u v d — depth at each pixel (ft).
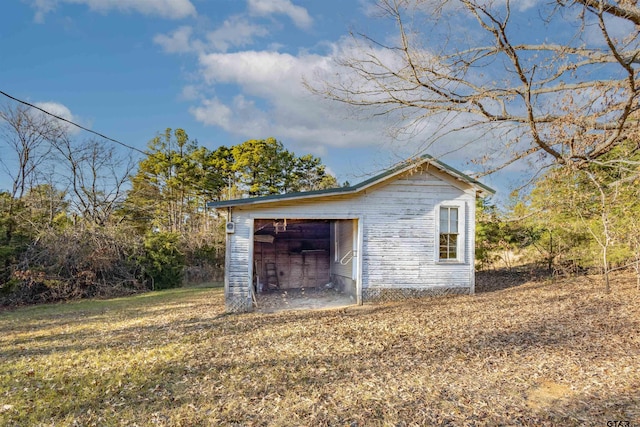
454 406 13.28
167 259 57.06
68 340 24.06
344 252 43.83
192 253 70.64
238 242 33.09
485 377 15.93
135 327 27.63
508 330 23.20
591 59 15.75
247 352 20.29
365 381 15.72
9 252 44.47
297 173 116.67
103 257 49.42
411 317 27.99
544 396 13.99
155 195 98.22
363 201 35.45
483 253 50.65
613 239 32.24
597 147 15.88
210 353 20.25
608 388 14.38
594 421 12.00
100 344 22.75
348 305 34.99
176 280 58.95
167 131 103.35
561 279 42.98
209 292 49.34
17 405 14.11
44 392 15.33
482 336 22.06
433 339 21.81
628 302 29.35
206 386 15.62
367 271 35.45
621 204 26.94
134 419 12.85
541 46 16.75
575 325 23.75
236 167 107.76
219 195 111.86
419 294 36.01
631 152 16.49
